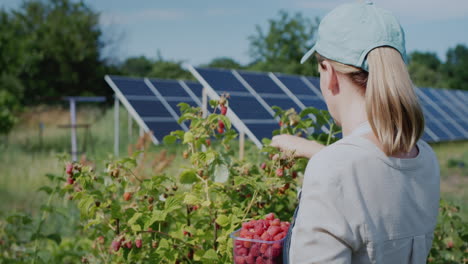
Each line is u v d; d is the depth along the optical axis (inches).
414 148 53.9
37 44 1246.3
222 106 103.0
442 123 609.3
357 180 46.3
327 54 51.6
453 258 140.7
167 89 522.0
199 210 105.5
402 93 47.3
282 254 57.5
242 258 59.1
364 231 45.3
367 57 49.1
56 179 131.8
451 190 378.9
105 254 126.6
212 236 95.9
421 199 50.5
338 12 52.0
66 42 1272.1
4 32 1192.2
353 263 47.2
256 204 100.9
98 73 1332.4
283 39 1652.3
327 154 47.9
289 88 358.0
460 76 2787.9
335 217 45.1
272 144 88.2
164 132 438.3
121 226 99.0
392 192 47.3
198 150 106.3
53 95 1214.9
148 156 213.2
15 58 1128.2
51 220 196.9
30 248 163.6
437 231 143.9
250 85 327.3
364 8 51.3
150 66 1763.0
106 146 650.2
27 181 348.8
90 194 98.9
